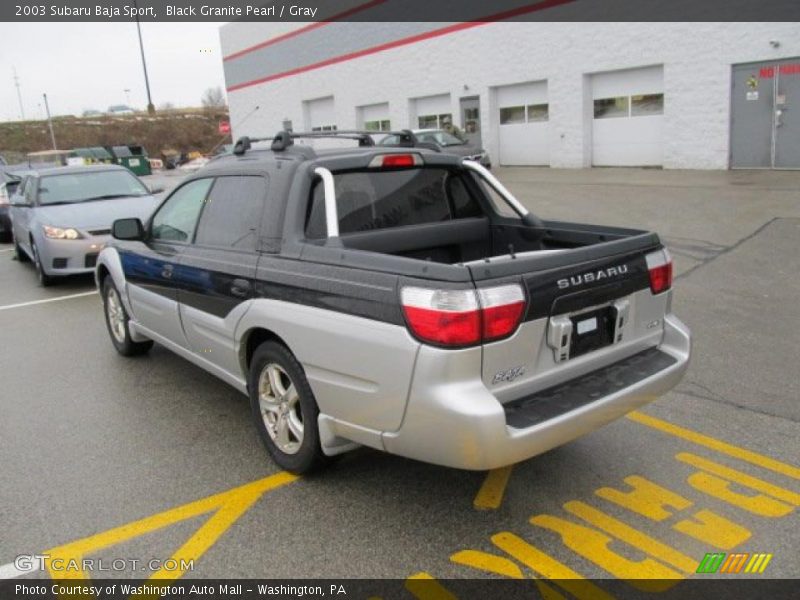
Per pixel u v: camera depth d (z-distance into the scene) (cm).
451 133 2205
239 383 429
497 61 2214
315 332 341
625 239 361
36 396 538
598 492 365
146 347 619
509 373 306
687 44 1728
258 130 3591
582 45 1958
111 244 607
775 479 373
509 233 464
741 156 1694
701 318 654
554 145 2102
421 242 436
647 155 1906
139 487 389
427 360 292
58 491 387
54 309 838
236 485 387
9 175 1600
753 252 890
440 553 319
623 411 337
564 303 320
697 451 405
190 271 450
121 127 6606
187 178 498
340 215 406
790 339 586
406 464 402
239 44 3581
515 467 394
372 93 2759
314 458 371
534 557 313
